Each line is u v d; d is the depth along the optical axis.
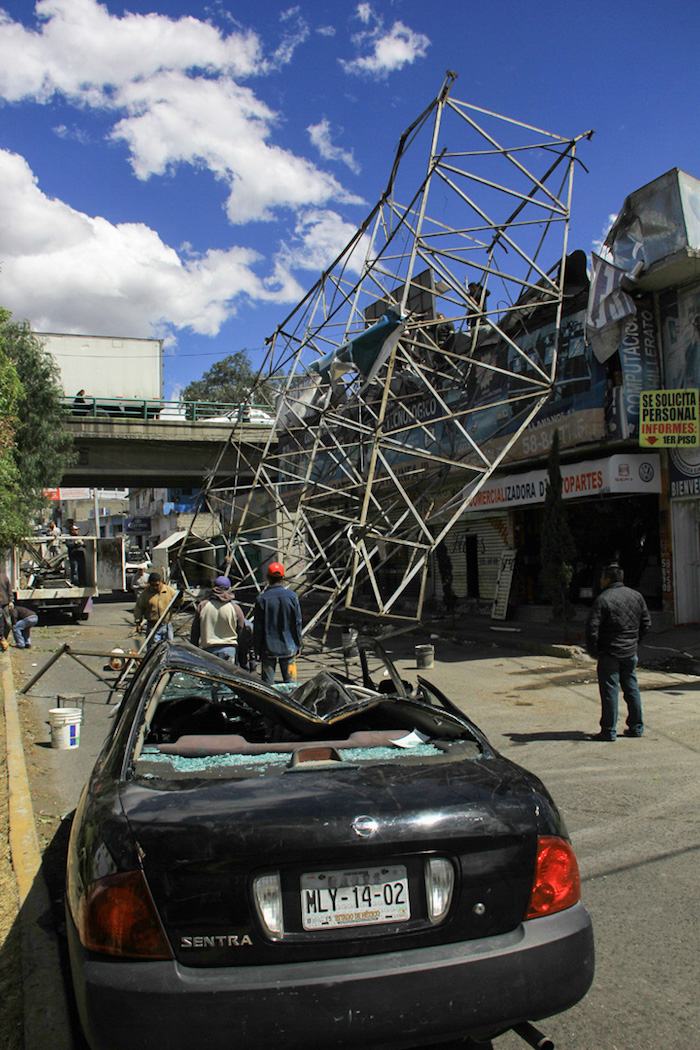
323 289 11.15
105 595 36.12
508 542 17.08
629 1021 2.61
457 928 2.03
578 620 14.80
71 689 10.31
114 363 29.86
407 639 15.77
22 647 15.05
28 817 4.68
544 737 6.96
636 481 12.62
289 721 3.48
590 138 9.60
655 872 3.87
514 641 13.55
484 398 15.97
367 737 2.90
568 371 13.65
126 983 1.82
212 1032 1.80
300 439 23.91
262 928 1.92
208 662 3.32
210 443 27.78
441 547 18.45
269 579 8.01
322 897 1.98
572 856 2.24
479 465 16.12
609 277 12.50
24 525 14.51
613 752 6.32
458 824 2.09
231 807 2.05
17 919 3.41
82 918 1.95
